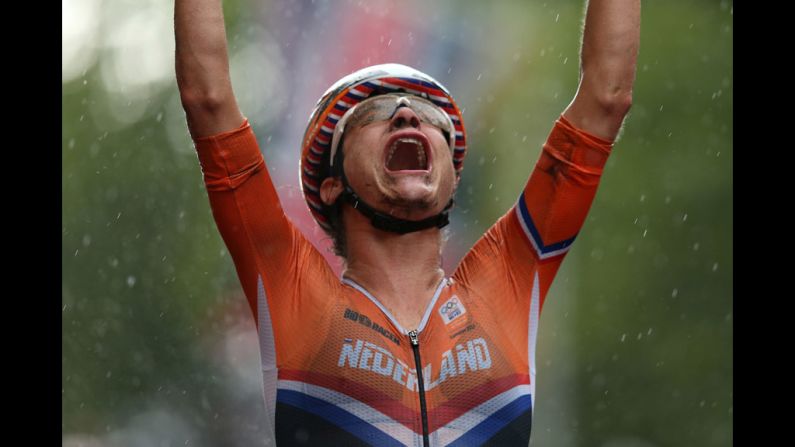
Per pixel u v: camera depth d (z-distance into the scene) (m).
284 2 75.19
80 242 85.62
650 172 78.25
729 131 78.88
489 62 77.00
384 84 18.27
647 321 76.75
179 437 76.50
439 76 75.81
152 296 82.00
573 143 18.30
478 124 76.94
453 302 18.06
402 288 18.09
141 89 94.50
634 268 77.06
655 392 75.75
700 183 77.88
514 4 79.38
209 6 17.56
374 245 18.22
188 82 17.48
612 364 75.81
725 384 75.50
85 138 92.56
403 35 74.38
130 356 79.94
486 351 17.72
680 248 77.31
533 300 18.41
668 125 79.00
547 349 75.75
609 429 75.38
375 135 18.05
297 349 17.44
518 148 77.12
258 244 17.66
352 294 17.94
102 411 77.50
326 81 74.25
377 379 17.27
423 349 17.66
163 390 78.50
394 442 17.05
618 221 77.75
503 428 17.42
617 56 18.30
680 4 80.81
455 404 17.38
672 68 79.69
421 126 18.19
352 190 18.20
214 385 78.06
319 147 18.53
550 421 74.94
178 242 84.62
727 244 77.50
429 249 18.34
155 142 91.88
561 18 80.06
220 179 17.56
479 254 18.61
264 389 17.59
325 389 17.25
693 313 76.75
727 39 80.19
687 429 75.06
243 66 82.75
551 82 78.75
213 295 81.12
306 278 17.78
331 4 74.44
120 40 98.44
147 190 88.31
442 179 18.14
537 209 18.36
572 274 77.00
